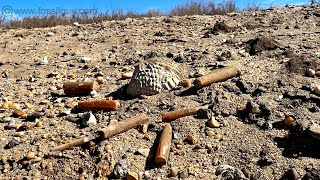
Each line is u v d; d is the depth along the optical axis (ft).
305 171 0.47
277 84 0.65
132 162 0.52
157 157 0.51
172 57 0.84
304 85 0.63
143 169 0.51
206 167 0.50
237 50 0.84
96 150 0.53
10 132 0.60
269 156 0.50
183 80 0.68
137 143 0.55
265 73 0.69
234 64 0.75
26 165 0.53
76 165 0.52
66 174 0.51
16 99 0.71
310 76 0.67
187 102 0.62
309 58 0.72
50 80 0.80
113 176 0.50
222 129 0.56
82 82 0.71
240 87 0.65
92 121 0.60
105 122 0.60
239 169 0.49
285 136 0.52
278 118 0.56
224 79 0.67
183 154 0.53
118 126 0.56
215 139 0.54
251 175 0.48
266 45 0.82
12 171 0.53
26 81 0.81
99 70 0.82
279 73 0.69
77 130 0.59
